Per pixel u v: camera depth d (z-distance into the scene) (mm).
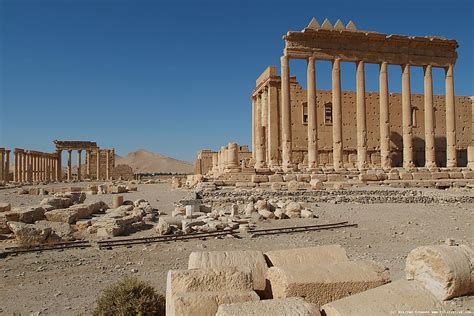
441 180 38562
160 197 35031
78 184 68812
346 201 26969
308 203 26375
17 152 74562
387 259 11984
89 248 14094
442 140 58219
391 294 6008
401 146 56406
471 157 43812
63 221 18047
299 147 53031
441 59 45531
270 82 51125
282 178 35781
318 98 54031
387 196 27500
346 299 5855
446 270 6215
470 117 60688
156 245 14453
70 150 94125
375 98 56000
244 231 16734
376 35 43250
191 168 160125
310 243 14516
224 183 35250
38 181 78750
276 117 50844
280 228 16953
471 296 6363
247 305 5219
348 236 15891
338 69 42750
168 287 6336
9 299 8820
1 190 47531
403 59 44469
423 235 16078
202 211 22172
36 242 14703
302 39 42062
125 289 7348
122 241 14805
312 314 5109
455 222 19203
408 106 44250
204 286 6195
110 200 32281
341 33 42312
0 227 15352
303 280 6492
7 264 11922
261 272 7293
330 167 43094
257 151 52656
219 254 7676
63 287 9672
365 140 42969
